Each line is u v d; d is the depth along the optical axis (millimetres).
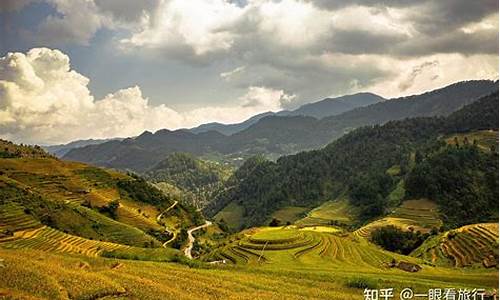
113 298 33406
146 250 81438
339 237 143250
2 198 154750
